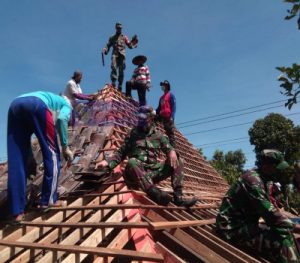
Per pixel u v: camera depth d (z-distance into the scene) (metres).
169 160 4.09
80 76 6.77
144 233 2.86
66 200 4.05
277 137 19.95
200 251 2.81
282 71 2.66
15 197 3.28
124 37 9.45
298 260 2.73
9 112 3.53
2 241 2.89
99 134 5.30
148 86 8.67
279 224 2.79
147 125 4.22
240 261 2.71
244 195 3.03
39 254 3.12
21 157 3.45
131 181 3.91
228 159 30.41
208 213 4.65
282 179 3.06
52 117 3.63
